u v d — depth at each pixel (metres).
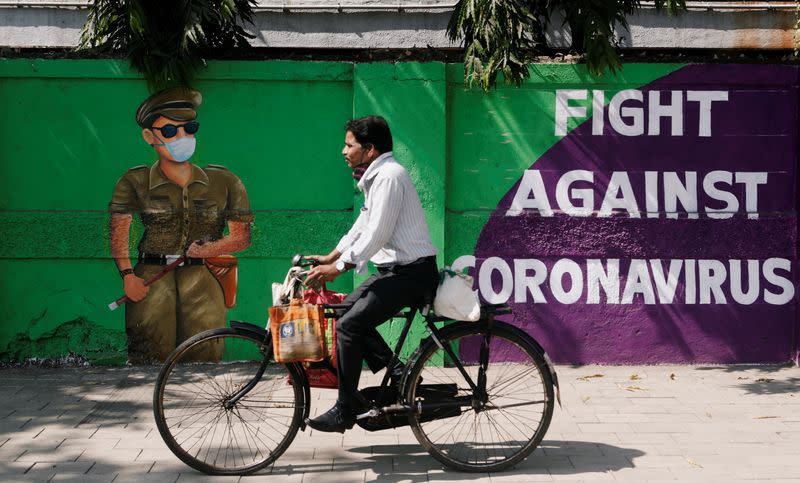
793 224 6.26
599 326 6.33
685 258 6.29
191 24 5.85
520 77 5.98
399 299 4.22
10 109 6.20
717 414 5.21
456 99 6.27
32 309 6.27
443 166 6.18
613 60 5.86
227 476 4.26
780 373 6.11
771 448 4.61
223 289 6.32
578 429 4.96
